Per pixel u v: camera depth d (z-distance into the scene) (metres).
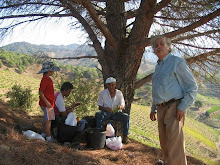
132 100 5.41
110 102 4.80
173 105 2.77
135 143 4.98
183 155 2.77
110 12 5.33
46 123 3.97
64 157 3.19
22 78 72.81
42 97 3.85
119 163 3.61
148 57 5.84
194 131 44.22
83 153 3.63
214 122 72.50
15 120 4.87
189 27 4.06
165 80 2.75
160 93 2.80
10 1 4.52
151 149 4.54
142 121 42.19
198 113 81.25
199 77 5.35
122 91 5.12
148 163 3.77
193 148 29.77
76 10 5.06
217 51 4.64
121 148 4.34
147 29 4.97
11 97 10.23
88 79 8.34
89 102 8.16
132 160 3.79
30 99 10.49
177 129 2.74
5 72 73.00
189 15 4.59
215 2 3.94
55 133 4.60
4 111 5.00
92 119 5.34
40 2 4.60
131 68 5.12
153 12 4.58
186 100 2.63
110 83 4.64
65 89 4.68
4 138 3.17
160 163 3.75
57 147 3.44
